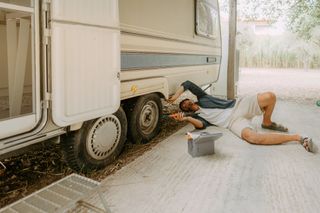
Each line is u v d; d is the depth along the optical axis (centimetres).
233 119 422
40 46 241
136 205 252
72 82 264
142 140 404
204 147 359
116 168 330
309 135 450
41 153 364
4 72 397
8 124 222
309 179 298
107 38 301
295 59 2067
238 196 266
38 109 244
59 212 184
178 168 325
